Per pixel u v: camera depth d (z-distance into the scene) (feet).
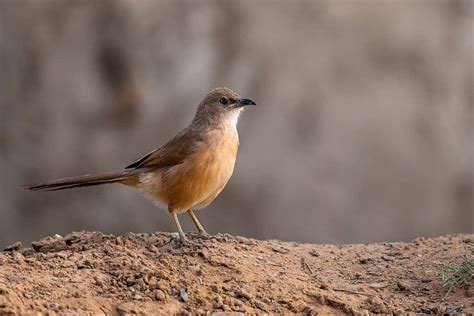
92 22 88.43
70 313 23.21
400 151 82.79
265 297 25.45
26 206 82.17
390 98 84.74
